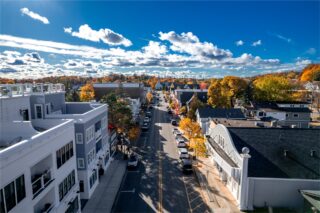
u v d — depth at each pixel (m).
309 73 116.25
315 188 19.66
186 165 28.83
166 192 23.83
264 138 23.94
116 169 29.97
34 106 22.69
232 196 22.73
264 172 20.41
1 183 10.66
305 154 21.91
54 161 15.88
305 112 54.84
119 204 21.69
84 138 22.44
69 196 17.92
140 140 43.53
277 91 74.12
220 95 69.88
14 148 11.60
